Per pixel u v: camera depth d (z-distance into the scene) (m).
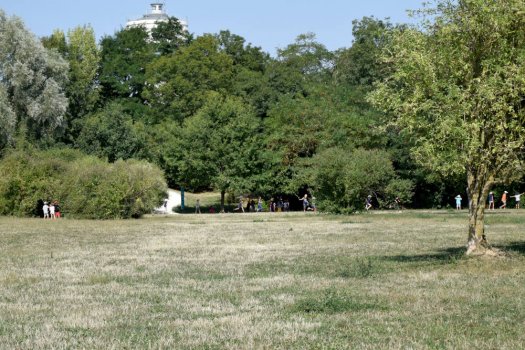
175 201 83.56
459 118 19.34
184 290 16.89
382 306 14.01
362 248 27.91
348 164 55.00
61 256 26.14
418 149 19.92
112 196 55.22
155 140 85.06
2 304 14.95
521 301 14.38
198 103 90.94
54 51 78.75
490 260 20.86
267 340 11.02
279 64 99.19
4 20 74.00
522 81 18.91
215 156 72.44
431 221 47.16
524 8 19.55
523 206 72.00
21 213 59.38
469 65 20.36
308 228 41.50
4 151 67.12
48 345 10.84
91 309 14.23
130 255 26.28
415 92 19.81
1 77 73.19
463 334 11.30
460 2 21.00
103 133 78.81
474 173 21.44
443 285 16.80
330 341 10.89
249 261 23.62
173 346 10.70
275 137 73.75
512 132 20.08
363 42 91.50
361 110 79.94
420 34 21.53
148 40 118.56
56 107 73.81
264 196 77.50
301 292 16.11
